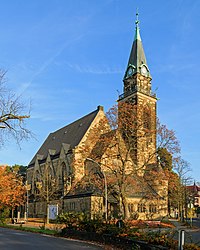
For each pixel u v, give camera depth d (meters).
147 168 49.69
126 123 44.81
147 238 20.97
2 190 57.25
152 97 80.94
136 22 86.25
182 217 72.19
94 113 79.06
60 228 41.91
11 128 21.02
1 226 57.09
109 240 26.36
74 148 70.56
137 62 82.19
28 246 24.09
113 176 48.62
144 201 61.31
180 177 71.25
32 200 83.69
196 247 15.51
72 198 64.56
